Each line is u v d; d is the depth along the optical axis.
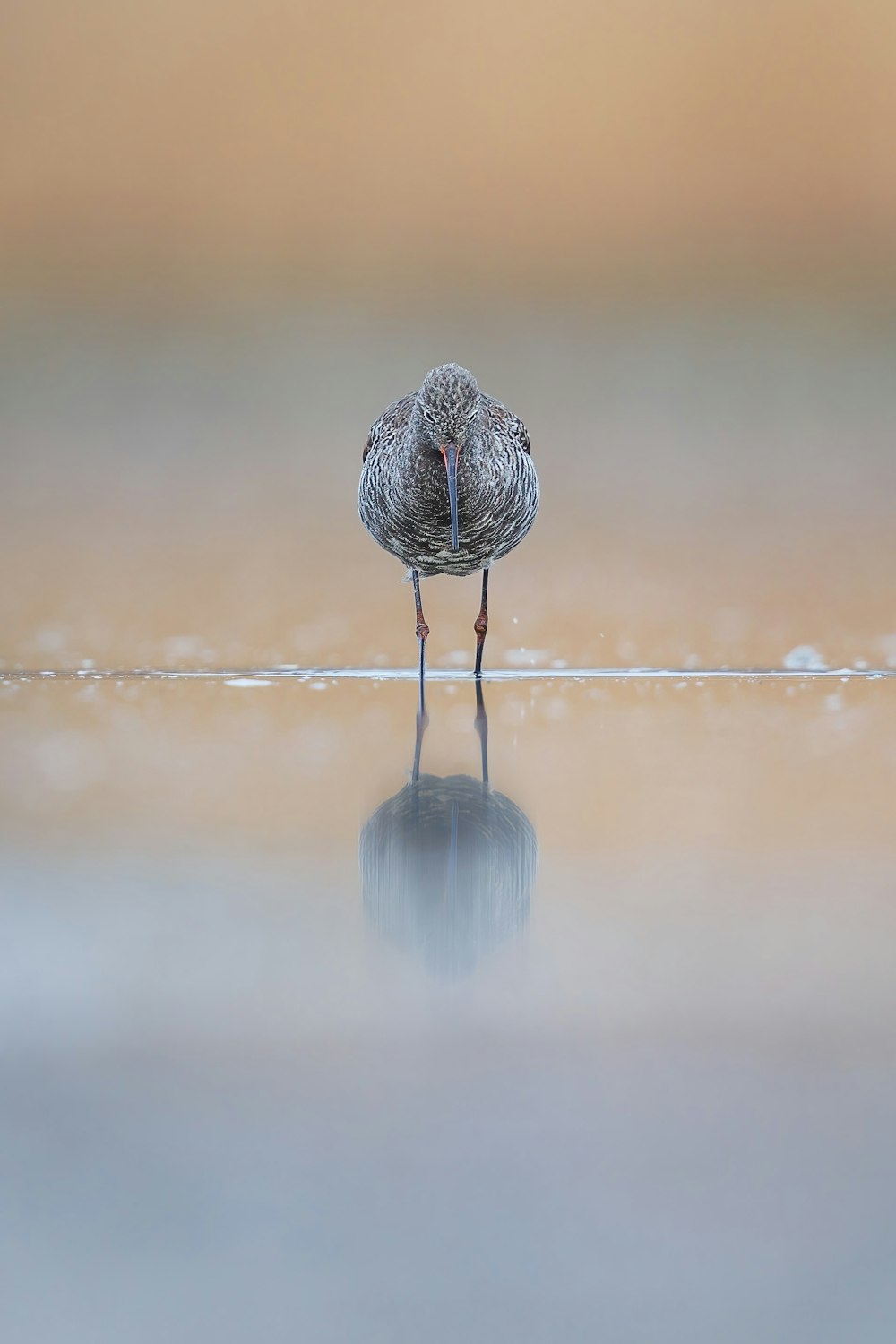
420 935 10.02
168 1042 8.22
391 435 10.66
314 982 9.11
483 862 10.30
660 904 10.26
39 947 9.74
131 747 10.48
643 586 10.96
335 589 10.96
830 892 10.27
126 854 10.31
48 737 10.51
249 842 10.33
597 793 10.40
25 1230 6.30
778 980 9.13
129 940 9.89
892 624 10.84
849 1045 8.18
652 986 9.04
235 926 10.18
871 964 9.41
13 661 10.74
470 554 10.66
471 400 10.59
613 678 10.70
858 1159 6.88
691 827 10.34
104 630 10.83
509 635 10.83
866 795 10.39
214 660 10.76
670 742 10.50
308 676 10.71
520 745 10.49
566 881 10.29
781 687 10.66
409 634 10.84
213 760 10.46
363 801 10.38
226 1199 6.55
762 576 10.98
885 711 10.58
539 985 9.07
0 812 10.37
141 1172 6.77
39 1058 7.99
